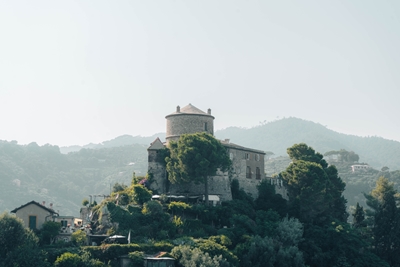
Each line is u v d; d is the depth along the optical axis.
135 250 90.56
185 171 113.44
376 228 122.56
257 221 111.88
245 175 130.25
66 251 86.94
